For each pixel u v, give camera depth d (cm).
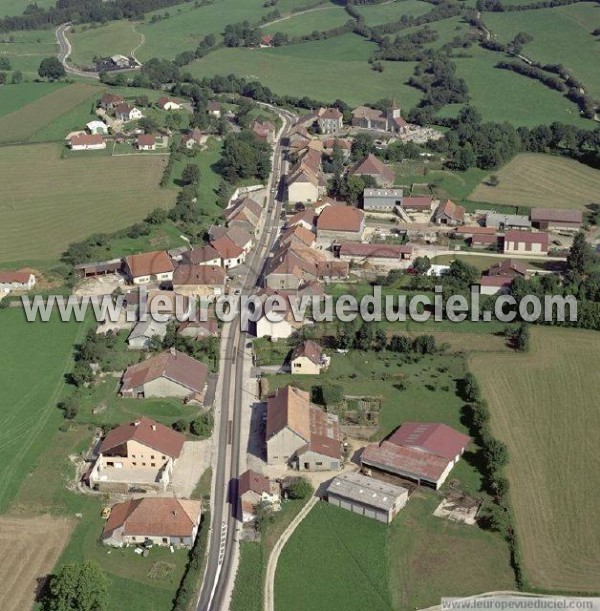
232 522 15075
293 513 15250
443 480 15912
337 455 16325
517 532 14588
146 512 14638
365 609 13212
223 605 13275
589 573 13712
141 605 13275
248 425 17762
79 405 18238
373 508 14938
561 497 15388
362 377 19288
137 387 18525
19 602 13300
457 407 18150
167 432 16812
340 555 14275
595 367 19500
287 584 13712
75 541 14550
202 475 16275
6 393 18638
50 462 16500
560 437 17062
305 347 19575
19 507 15312
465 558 14138
